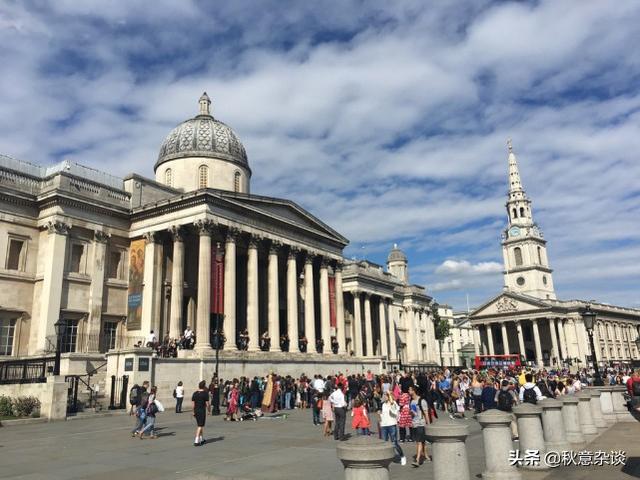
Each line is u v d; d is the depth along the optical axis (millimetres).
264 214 46000
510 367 75125
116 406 29828
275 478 13156
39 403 25859
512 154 137000
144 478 13352
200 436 18719
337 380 32781
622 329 130875
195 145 51688
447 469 10445
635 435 19781
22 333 37438
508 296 115625
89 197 41094
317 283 56906
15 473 13977
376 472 7633
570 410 18156
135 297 41938
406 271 92188
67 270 39219
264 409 31766
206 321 38281
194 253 45719
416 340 83625
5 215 37969
